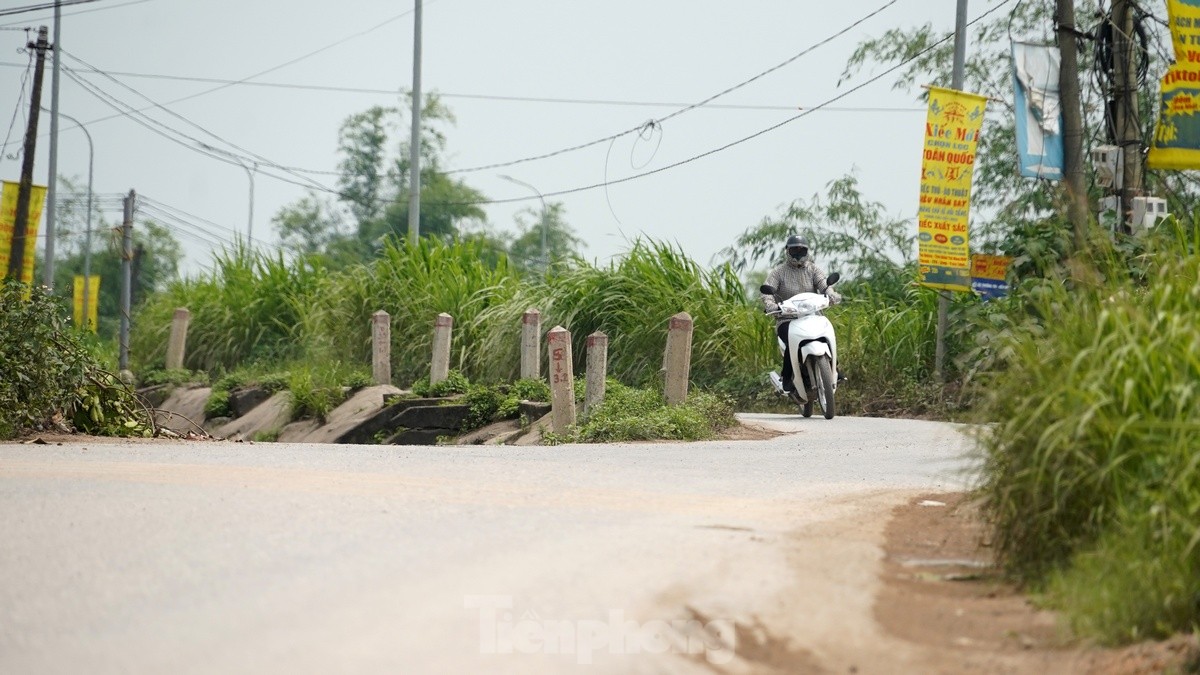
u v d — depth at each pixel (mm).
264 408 55188
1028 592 13180
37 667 9992
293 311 69250
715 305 53188
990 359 16953
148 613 11766
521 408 41500
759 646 11031
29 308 33875
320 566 13719
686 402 37875
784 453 28531
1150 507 12234
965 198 46125
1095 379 13164
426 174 169375
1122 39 40969
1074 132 41281
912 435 33656
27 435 33812
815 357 40875
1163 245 16859
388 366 55531
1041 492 13609
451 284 61062
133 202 81625
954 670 10609
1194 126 37812
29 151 84438
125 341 74188
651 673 10086
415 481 21359
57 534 15727
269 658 10156
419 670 9867
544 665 10125
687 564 13836
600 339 37719
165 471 22891
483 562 13867
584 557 14141
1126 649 10992
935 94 46062
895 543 15891
